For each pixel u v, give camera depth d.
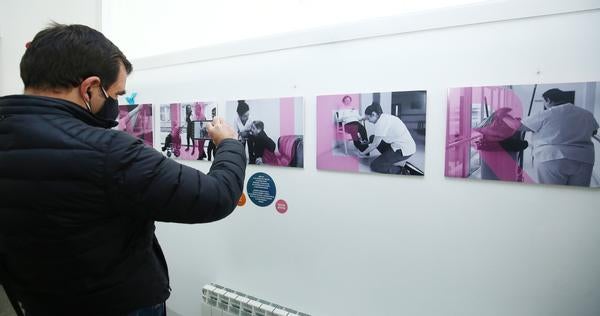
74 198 0.57
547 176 0.89
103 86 0.68
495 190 0.96
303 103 1.23
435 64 1.01
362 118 1.12
